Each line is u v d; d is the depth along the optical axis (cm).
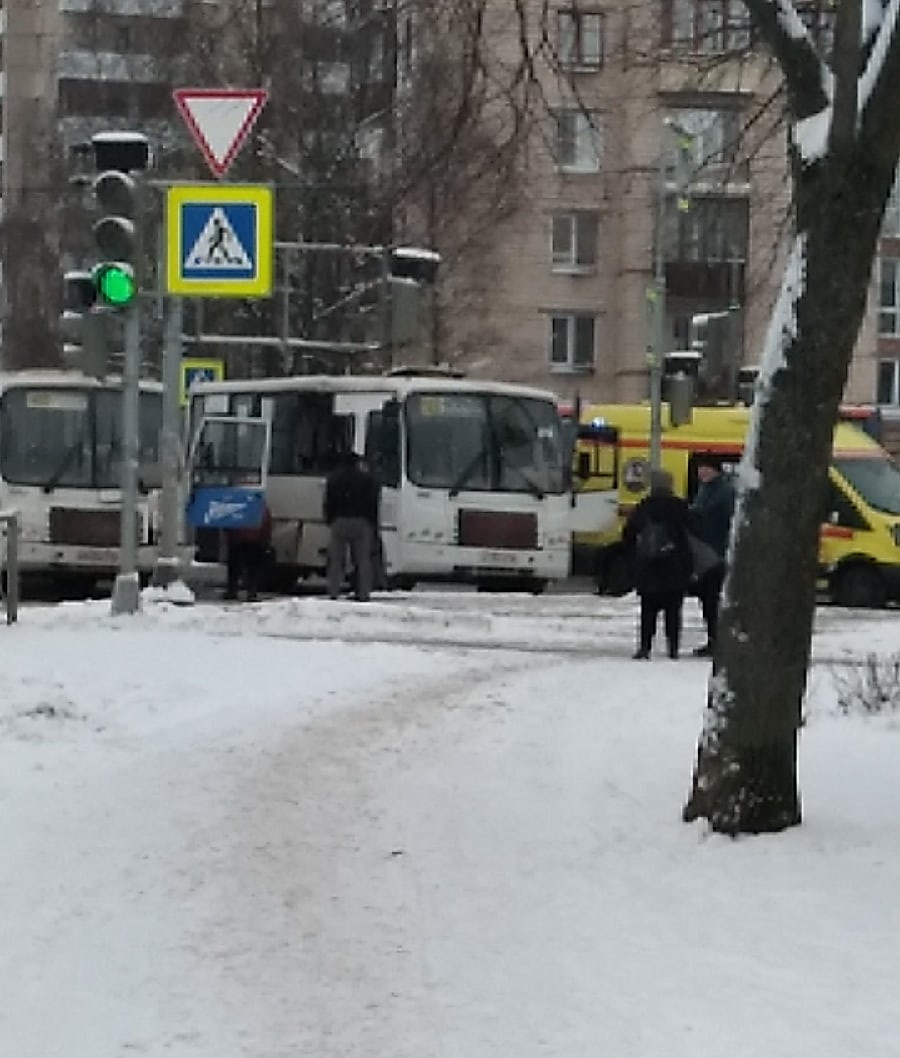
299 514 2931
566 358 5003
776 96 1389
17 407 2842
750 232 1677
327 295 3300
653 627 1809
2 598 2291
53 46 5059
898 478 3003
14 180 5534
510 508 2802
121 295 2002
